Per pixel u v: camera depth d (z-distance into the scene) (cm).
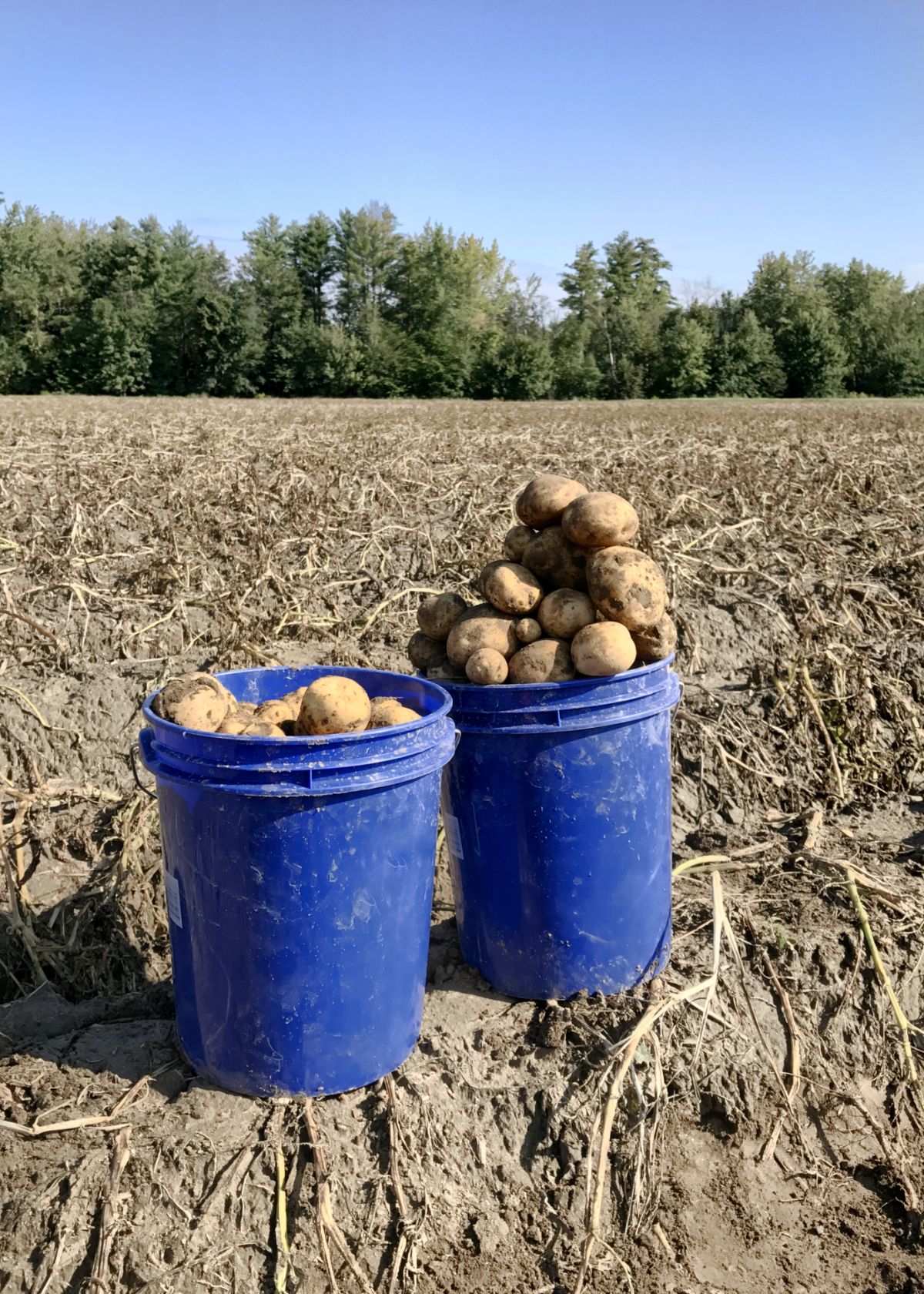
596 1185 108
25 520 340
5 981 145
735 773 190
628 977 125
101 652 235
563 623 118
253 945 102
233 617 241
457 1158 108
